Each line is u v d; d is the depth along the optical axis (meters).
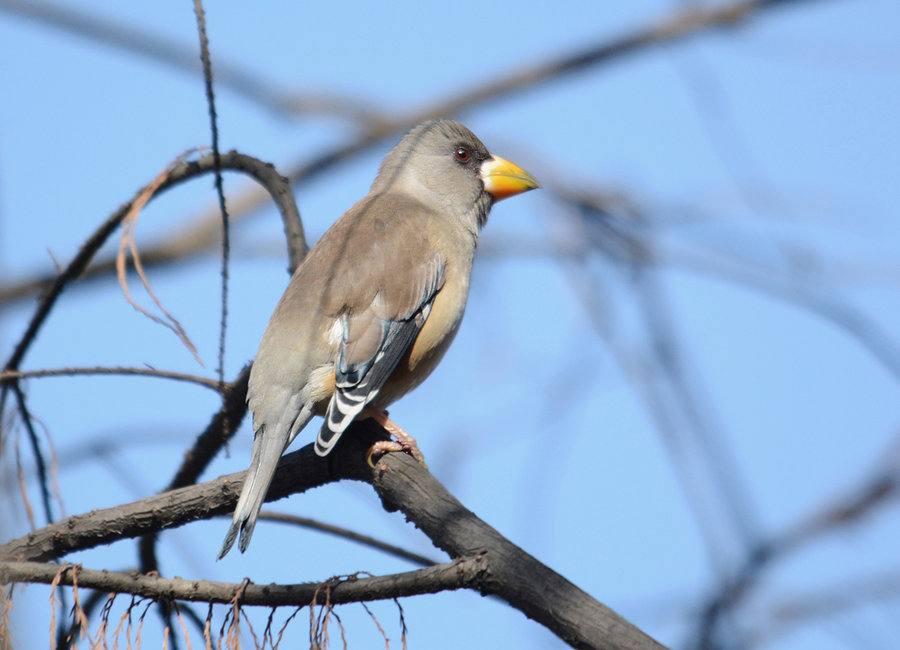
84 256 8.88
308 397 8.47
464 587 5.73
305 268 9.33
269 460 7.76
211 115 7.48
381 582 5.79
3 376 7.62
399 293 9.18
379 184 11.61
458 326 9.75
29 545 7.08
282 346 8.59
